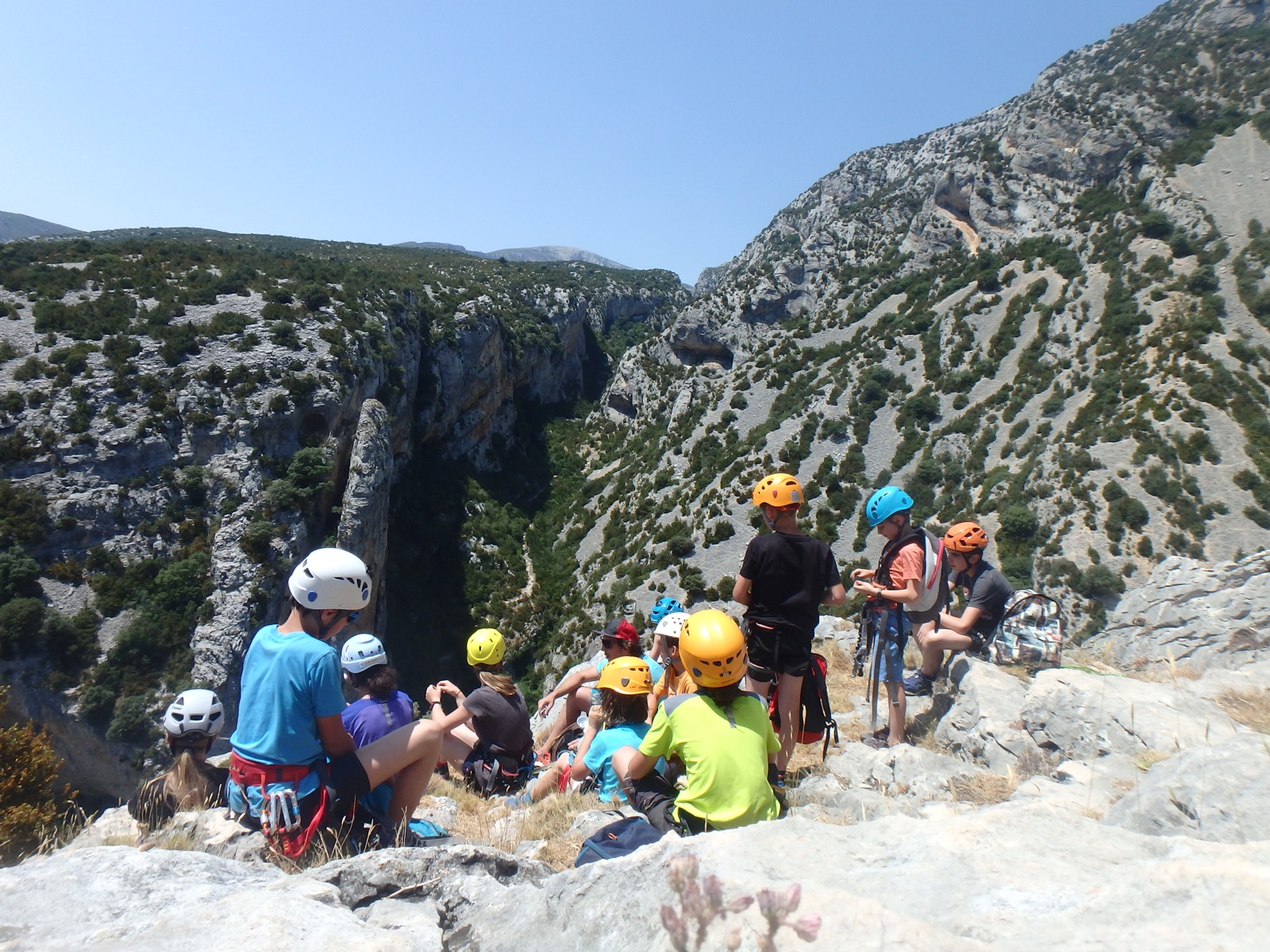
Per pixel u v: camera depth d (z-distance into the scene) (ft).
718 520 222.89
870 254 372.99
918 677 27.12
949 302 268.41
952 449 209.15
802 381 275.39
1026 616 25.57
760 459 242.58
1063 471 171.73
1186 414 170.30
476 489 275.18
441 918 11.44
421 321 261.24
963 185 325.62
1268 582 29.27
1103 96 309.63
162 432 152.46
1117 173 284.82
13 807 40.47
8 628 122.62
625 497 274.98
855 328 297.94
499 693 26.61
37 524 135.85
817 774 21.76
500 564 247.29
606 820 19.42
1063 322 227.40
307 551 156.25
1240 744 13.38
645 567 219.41
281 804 14.80
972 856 8.79
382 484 179.83
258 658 15.80
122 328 168.66
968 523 26.96
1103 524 155.53
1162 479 158.10
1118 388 189.47
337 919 9.67
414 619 204.85
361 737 19.85
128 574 138.41
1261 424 163.73
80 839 18.37
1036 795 16.20
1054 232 273.75
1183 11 396.98
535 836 19.94
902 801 17.71
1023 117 320.70
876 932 6.75
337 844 14.94
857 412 241.76
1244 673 21.63
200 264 219.61
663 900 8.31
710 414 288.71
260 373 166.30
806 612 19.51
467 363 280.92
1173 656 28.91
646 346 394.32
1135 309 212.02
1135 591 35.78
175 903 10.44
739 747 14.10
